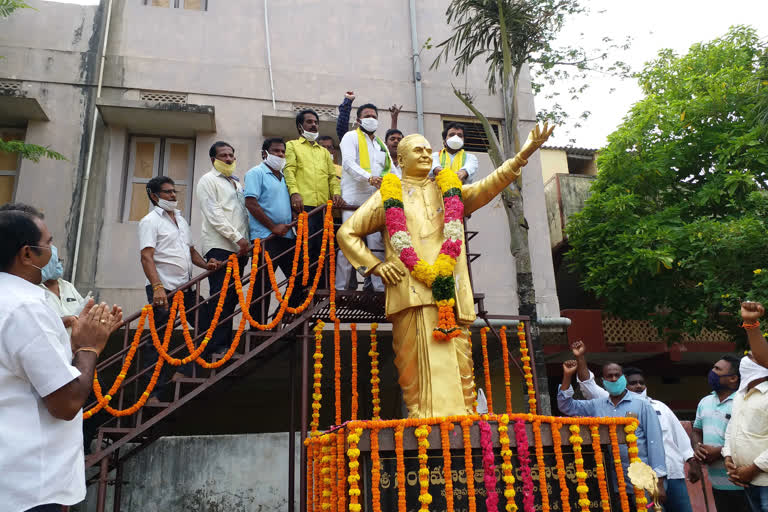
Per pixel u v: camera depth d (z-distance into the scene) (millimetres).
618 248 10695
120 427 5242
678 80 11562
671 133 11250
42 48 9320
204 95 9648
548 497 4328
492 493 4074
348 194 6156
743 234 9227
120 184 9062
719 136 10508
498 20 8656
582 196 12852
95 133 9156
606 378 5316
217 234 5984
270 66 9992
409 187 5496
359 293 5746
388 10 10922
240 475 6590
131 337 8562
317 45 10375
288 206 6211
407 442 4164
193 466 6520
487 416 4320
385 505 4113
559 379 12891
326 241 5789
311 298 5691
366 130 6242
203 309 6074
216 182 6090
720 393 5410
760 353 4355
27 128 8938
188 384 5688
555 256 12703
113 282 8633
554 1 8586
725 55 11297
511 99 8094
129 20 9766
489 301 9844
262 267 5723
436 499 4184
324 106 10086
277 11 10375
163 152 9516
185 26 9930
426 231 5277
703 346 12461
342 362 10531
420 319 4910
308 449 5332
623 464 4996
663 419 5430
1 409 2324
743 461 4520
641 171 11031
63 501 2387
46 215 8641
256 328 5707
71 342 2646
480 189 5527
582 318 11492
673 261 10078
